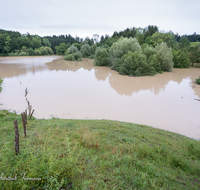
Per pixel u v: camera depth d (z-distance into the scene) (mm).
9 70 44438
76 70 48188
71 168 4484
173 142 10188
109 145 7633
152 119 15992
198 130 14102
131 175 5090
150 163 6270
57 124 11031
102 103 19906
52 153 5320
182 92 26562
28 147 5836
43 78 34438
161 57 48000
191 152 8570
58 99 20719
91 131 9977
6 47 93312
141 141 9227
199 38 128000
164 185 5035
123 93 24766
